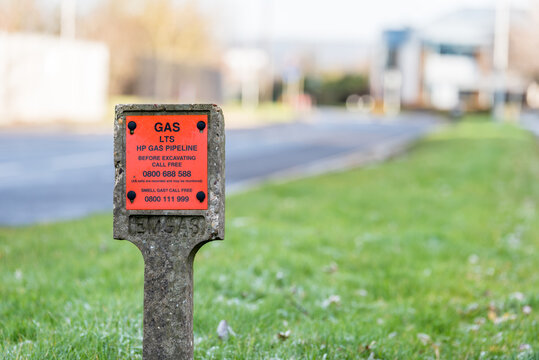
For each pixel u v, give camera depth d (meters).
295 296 5.43
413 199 11.31
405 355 4.13
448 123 49.06
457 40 77.12
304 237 7.65
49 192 12.45
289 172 17.25
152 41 46.59
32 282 5.36
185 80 47.62
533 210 10.77
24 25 34.94
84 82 32.03
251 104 62.06
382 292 5.87
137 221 3.07
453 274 6.55
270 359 3.86
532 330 4.68
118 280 5.46
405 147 25.91
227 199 11.20
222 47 52.34
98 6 41.78
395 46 78.94
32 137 23.25
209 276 5.62
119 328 4.11
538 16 53.72
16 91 28.09
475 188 12.95
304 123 43.47
